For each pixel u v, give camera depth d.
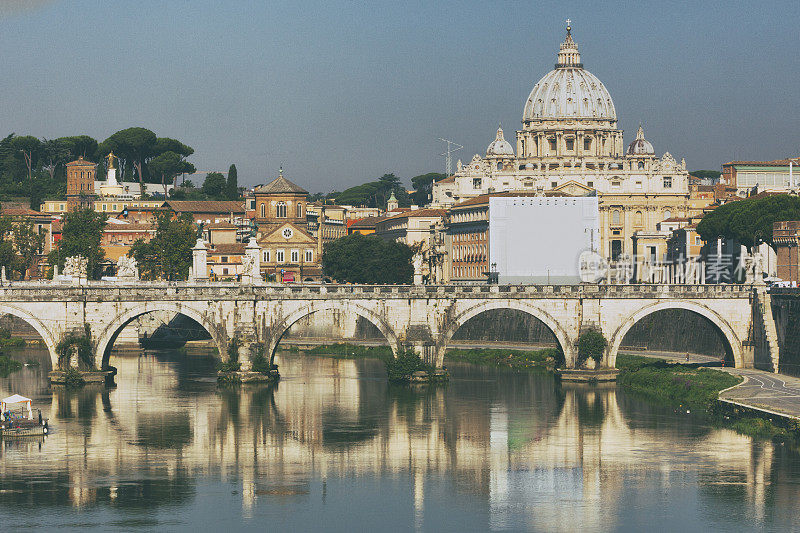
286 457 184.25
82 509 158.38
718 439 192.88
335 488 167.88
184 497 163.75
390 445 191.88
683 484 167.75
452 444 192.25
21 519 154.38
